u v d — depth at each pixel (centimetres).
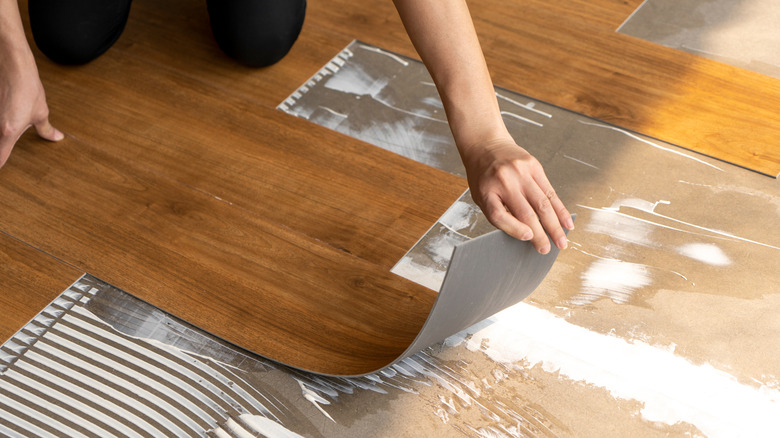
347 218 132
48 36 154
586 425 104
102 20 155
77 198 134
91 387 107
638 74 161
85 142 144
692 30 173
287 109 153
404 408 105
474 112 105
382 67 163
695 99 155
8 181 136
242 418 104
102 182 137
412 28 108
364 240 128
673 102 155
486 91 106
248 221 130
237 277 121
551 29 172
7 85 133
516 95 156
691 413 105
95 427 103
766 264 125
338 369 108
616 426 104
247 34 152
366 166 141
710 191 137
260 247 126
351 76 161
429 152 144
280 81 159
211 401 106
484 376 109
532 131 148
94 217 130
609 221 131
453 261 88
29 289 119
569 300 120
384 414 105
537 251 103
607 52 167
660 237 129
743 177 139
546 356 112
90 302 118
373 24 174
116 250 125
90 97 154
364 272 123
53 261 123
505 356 112
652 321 117
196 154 142
